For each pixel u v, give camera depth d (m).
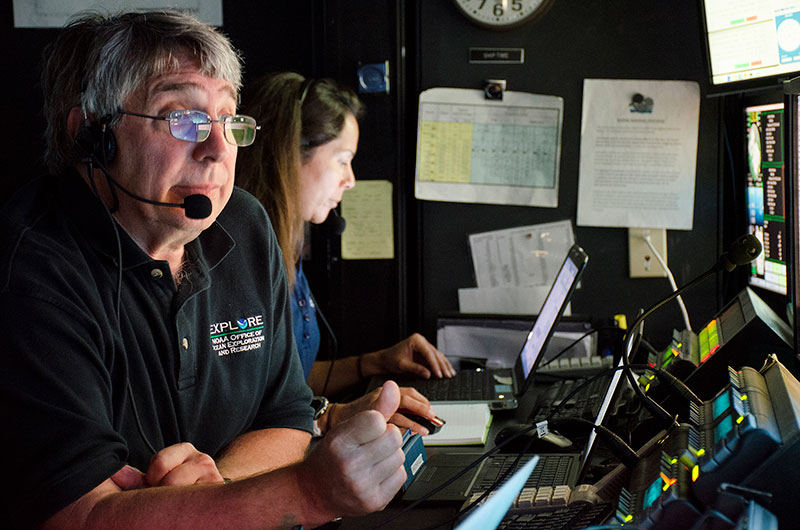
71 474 0.93
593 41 2.20
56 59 1.15
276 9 2.40
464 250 2.31
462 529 0.67
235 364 1.33
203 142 1.11
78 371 0.99
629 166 2.23
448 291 2.33
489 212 2.29
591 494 1.02
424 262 2.33
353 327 2.34
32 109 2.45
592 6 2.19
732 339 1.36
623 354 1.25
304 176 1.92
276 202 1.82
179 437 1.23
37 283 0.99
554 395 1.71
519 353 2.11
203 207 1.09
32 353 0.95
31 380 0.95
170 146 1.09
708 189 2.21
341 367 2.06
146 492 0.96
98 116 1.10
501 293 2.29
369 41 2.24
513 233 2.29
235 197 1.42
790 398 0.89
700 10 1.91
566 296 1.62
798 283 1.28
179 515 0.93
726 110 2.18
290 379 1.47
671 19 2.17
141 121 1.09
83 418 0.96
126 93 1.08
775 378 0.99
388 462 0.94
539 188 2.26
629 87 2.20
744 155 2.00
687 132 2.20
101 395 1.02
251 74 2.44
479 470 1.33
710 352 1.41
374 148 2.28
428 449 1.50
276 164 1.82
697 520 0.80
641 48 2.19
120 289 1.12
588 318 2.10
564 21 2.20
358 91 2.25
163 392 1.20
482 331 2.19
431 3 2.23
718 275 2.22
